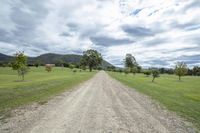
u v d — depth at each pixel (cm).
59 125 712
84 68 13212
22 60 3953
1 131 633
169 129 721
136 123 783
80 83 2823
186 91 2344
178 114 1000
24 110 960
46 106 1070
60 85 2367
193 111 1097
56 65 16562
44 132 630
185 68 5753
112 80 3897
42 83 2547
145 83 3509
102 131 663
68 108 1025
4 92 1599
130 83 3259
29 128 668
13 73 6594
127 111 1012
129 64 10588
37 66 13162
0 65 11825
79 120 791
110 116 882
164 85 3278
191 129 736
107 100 1345
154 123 794
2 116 835
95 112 952
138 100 1425
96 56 12838
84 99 1349
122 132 662
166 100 1492
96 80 3697
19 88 1933
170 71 12950
